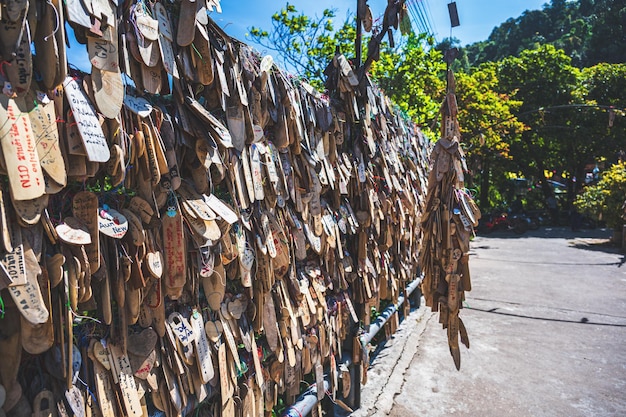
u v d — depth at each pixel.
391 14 2.26
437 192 2.33
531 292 5.96
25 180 0.81
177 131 1.23
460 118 14.45
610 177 11.20
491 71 16.47
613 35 26.03
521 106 17.91
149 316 1.17
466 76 14.73
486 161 17.81
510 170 19.00
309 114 1.97
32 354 0.94
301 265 2.04
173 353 1.21
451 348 2.31
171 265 1.18
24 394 0.92
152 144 1.09
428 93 10.65
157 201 1.16
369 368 3.31
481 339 4.07
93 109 0.95
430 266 2.40
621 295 5.75
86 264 0.95
